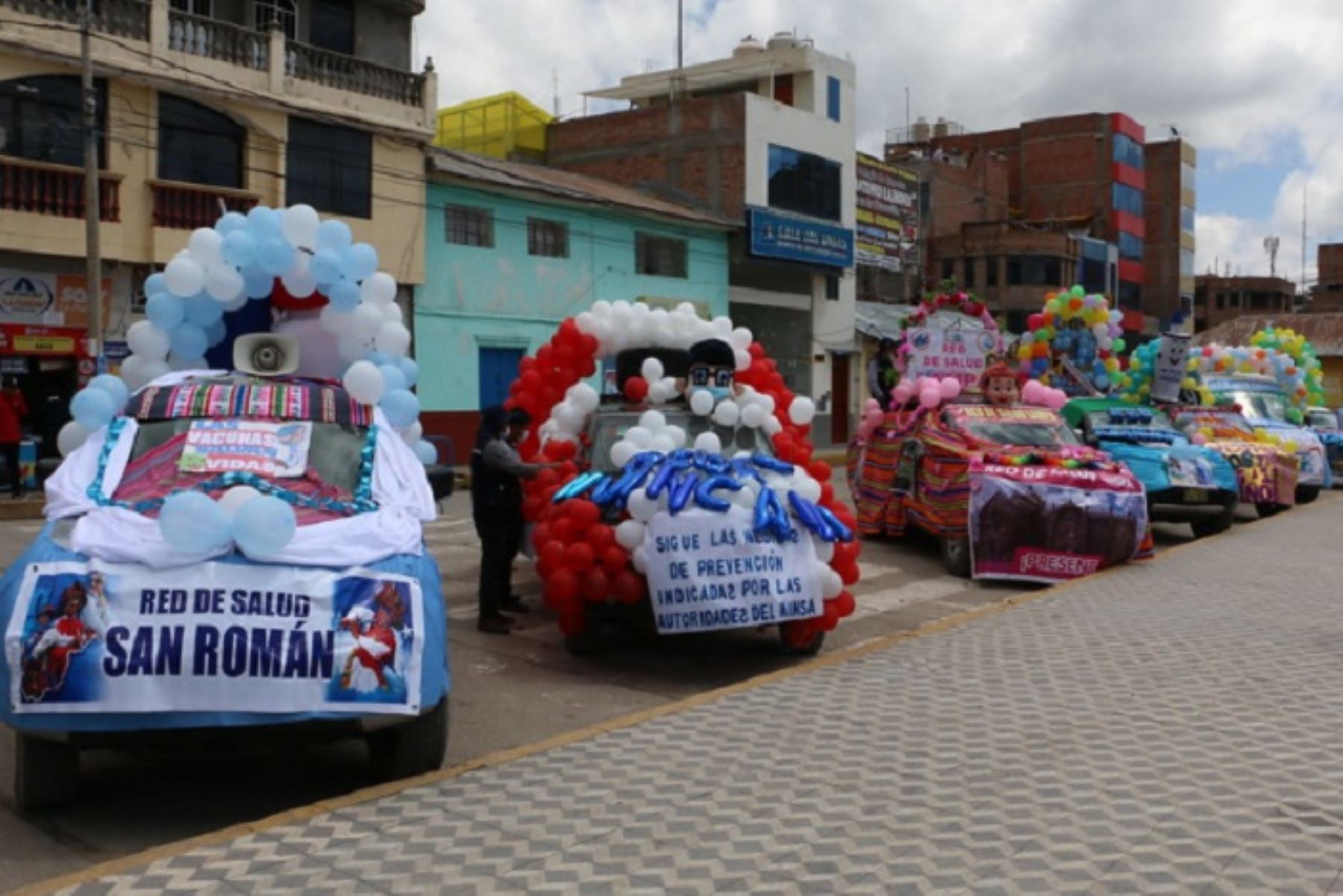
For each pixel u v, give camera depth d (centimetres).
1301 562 1194
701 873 418
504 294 2688
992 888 405
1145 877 414
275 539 499
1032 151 5494
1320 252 7838
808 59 3566
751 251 3228
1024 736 584
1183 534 1619
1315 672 718
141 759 613
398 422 734
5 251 1916
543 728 685
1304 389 2405
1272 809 480
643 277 3033
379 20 2528
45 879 461
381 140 2409
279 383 656
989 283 4628
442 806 486
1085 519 1149
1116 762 541
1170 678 704
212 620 481
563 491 864
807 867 423
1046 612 920
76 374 2028
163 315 735
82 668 471
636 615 830
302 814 475
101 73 1986
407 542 550
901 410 1495
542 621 987
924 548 1440
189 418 620
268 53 2208
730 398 952
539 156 3684
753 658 867
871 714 626
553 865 425
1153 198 5981
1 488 1875
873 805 486
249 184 2214
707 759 548
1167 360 1886
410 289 2502
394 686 500
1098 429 1627
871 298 4184
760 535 803
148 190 2075
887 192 3984
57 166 1947
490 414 939
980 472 1192
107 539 507
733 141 3291
